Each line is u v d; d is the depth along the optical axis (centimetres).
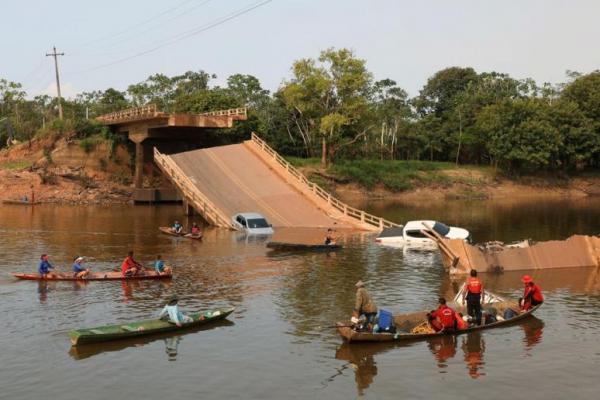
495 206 7956
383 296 2662
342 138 9131
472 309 2189
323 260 3597
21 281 2931
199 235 4416
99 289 2769
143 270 3034
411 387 1636
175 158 6531
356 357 1867
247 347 1961
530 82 14150
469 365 1800
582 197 9988
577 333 2117
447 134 11919
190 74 13438
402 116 12644
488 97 12169
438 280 3014
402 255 3794
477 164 11875
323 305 2495
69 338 2044
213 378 1700
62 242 4203
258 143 6950
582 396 1584
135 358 1856
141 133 7525
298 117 10438
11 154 8694
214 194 5806
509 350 1934
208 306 2475
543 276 3128
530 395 1588
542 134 9944
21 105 12156
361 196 9088
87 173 8150
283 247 3944
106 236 4534
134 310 2402
